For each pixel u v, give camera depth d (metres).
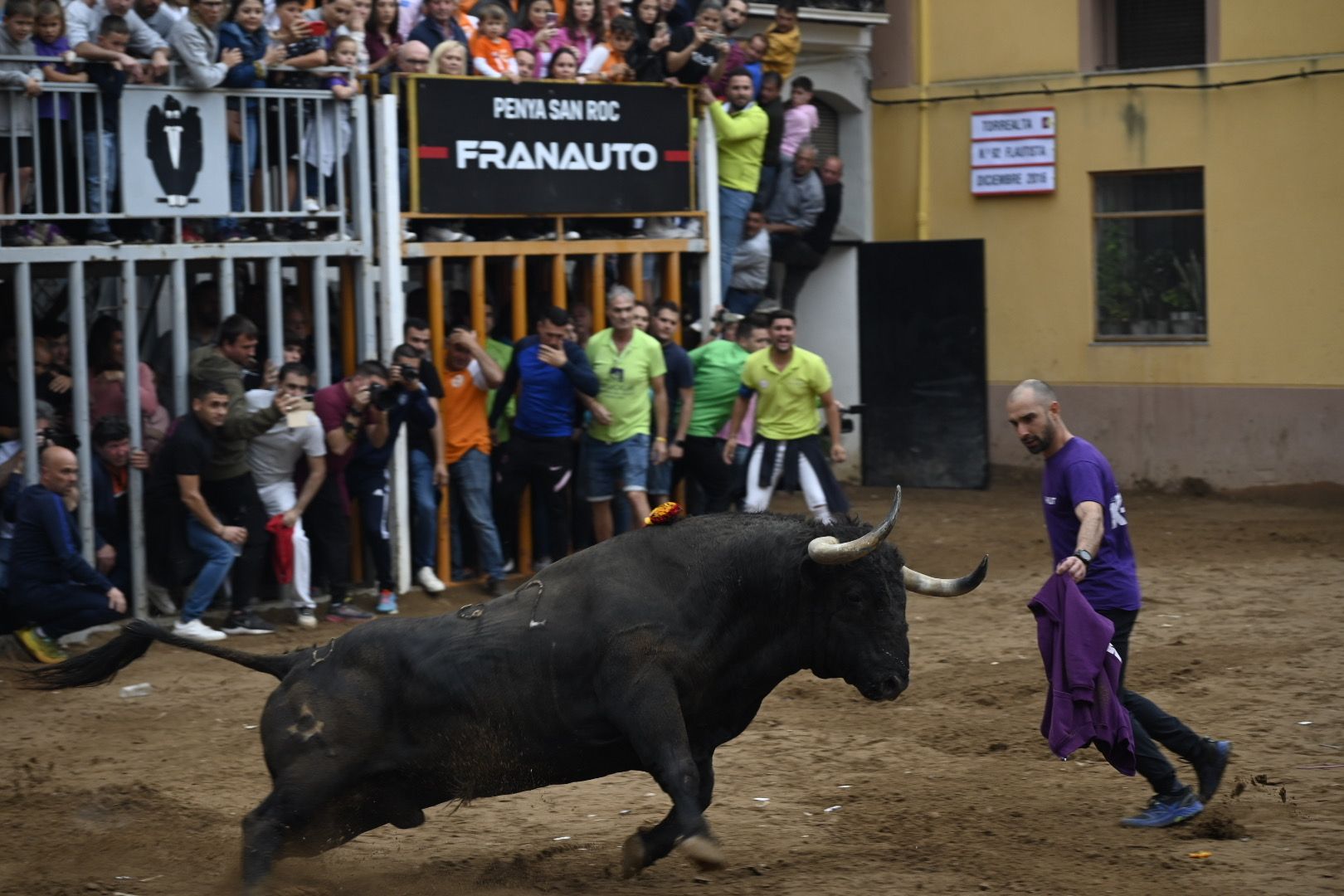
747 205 35.22
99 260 26.08
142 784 18.70
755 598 14.20
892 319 44.41
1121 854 15.45
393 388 27.75
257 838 14.09
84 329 25.95
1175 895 14.06
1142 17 43.31
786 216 40.25
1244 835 15.98
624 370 29.89
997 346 45.69
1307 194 40.72
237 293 31.14
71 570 23.70
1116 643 16.61
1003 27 44.69
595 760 14.31
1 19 26.89
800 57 44.50
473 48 31.14
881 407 44.78
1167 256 43.25
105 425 25.95
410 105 29.53
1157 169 42.81
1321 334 40.75
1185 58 42.78
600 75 32.41
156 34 27.16
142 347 31.05
